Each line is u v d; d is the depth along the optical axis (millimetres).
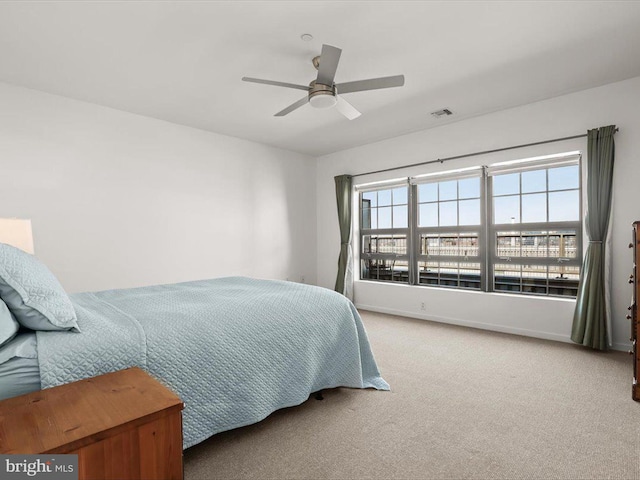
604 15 2262
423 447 1721
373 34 2457
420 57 2766
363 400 2225
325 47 2045
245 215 4969
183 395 1537
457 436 1814
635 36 2496
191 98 3527
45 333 1349
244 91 3371
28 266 1400
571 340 3354
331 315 2264
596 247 3213
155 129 4098
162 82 3174
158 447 985
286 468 1570
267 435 1835
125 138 3863
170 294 2293
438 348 3270
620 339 3205
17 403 1016
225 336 1725
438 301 4406
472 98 3570
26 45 2559
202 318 1743
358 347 2340
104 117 3715
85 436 855
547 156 3645
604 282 3203
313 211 5914
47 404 1010
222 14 2234
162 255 4145
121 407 993
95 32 2414
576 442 1750
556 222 3691
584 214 3418
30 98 3273
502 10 2211
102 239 3695
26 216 3242
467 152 4164
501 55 2746
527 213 3895
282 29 2395
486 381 2510
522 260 3926
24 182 3232
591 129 3287
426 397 2264
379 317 4641
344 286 5316
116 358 1352
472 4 2152
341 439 1796
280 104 3693
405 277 4945
